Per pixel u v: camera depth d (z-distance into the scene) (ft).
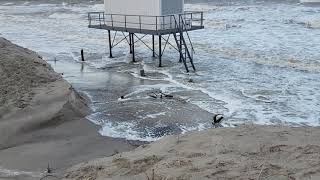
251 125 58.39
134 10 132.05
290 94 99.50
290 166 39.29
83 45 175.63
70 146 68.28
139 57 149.28
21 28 232.94
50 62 143.95
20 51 108.27
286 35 174.81
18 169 57.36
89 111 87.71
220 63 134.72
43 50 165.78
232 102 94.89
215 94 101.65
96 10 309.42
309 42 157.89
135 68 133.49
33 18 280.31
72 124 78.59
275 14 244.01
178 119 84.12
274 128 55.52
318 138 49.16
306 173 37.19
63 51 163.63
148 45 166.91
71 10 317.83
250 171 38.88
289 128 55.72
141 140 72.69
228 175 38.50
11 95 80.12
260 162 40.93
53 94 82.69
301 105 91.45
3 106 75.82
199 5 305.12
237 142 48.21
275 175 37.42
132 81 116.98
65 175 50.26
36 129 74.54
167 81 116.06
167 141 52.75
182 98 98.73
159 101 96.78
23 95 80.69
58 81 91.45
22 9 350.43
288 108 89.86
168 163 43.14
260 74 119.24
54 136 72.59
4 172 55.77
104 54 157.07
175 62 139.85
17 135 71.31
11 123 72.54
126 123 81.51
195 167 41.14
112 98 100.22
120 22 138.21
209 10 278.87
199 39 174.09
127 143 70.90
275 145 46.16
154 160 45.78
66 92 84.43
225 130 55.21
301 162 40.24
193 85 110.52
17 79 86.89
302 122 81.41
